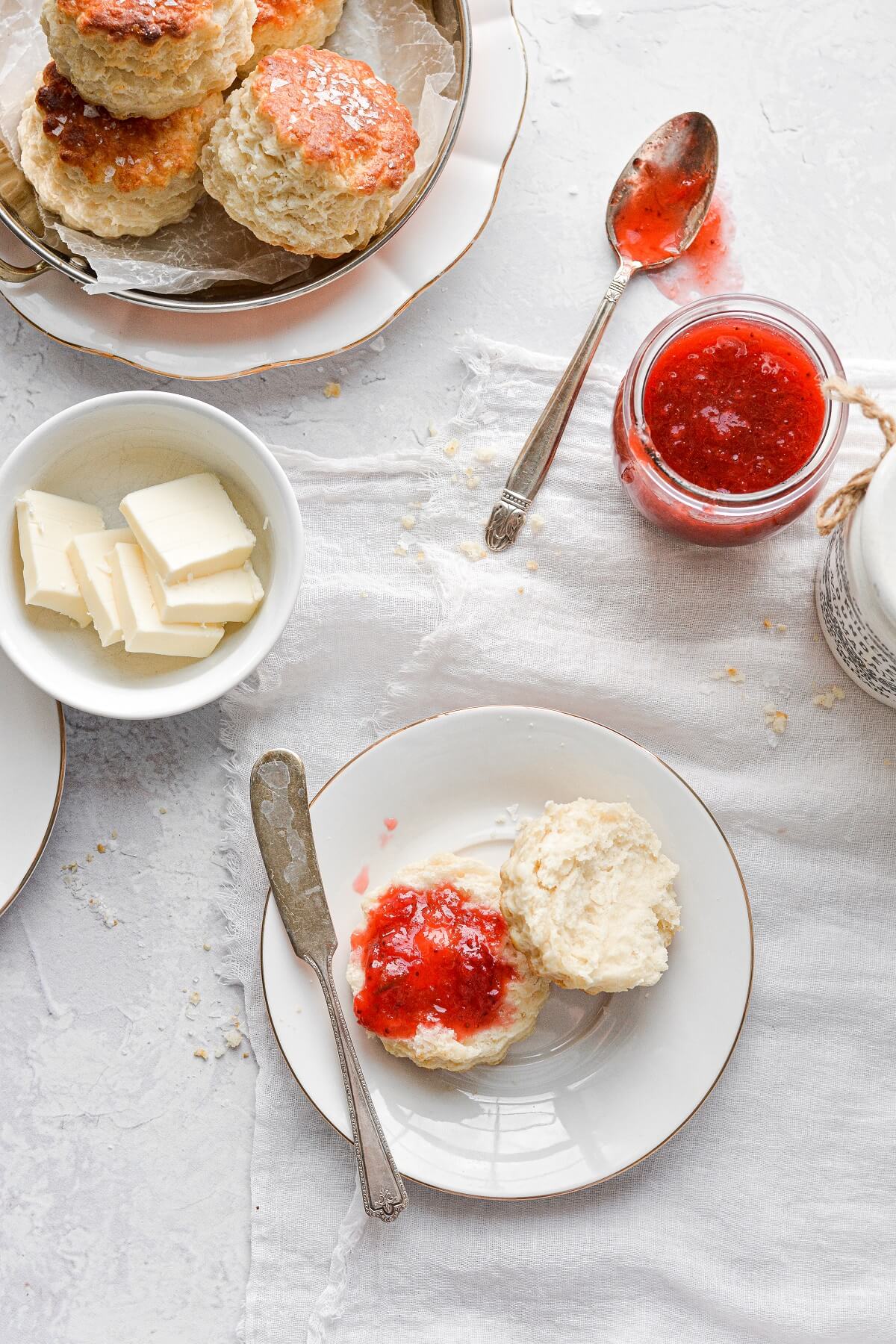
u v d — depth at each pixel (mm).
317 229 690
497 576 725
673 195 723
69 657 693
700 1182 716
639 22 729
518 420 726
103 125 680
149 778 728
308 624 721
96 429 686
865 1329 708
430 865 700
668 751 728
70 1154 720
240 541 688
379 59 713
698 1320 714
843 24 731
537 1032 709
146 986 724
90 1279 717
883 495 653
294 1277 711
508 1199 691
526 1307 713
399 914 696
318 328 708
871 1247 713
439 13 705
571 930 685
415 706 729
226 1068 723
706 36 730
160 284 696
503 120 709
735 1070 719
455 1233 712
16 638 684
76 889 726
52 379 726
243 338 708
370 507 728
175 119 686
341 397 730
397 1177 687
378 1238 712
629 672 722
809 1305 710
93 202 690
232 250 709
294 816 693
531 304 730
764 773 724
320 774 728
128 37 656
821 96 731
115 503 710
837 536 696
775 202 731
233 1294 717
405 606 721
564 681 721
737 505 673
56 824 726
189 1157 721
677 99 730
